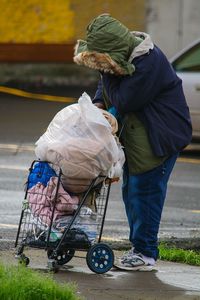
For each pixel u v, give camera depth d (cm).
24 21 4228
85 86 4156
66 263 1315
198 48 2783
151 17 4125
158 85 1255
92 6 4178
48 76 4200
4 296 1005
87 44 1236
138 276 1262
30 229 1259
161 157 1271
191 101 2745
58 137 1231
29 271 1103
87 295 1118
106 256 1257
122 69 1226
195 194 2173
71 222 1232
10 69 4228
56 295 1032
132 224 1299
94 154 1218
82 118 1225
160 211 1291
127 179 1297
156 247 1304
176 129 1275
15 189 2131
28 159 2617
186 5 4091
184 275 1301
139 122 1269
